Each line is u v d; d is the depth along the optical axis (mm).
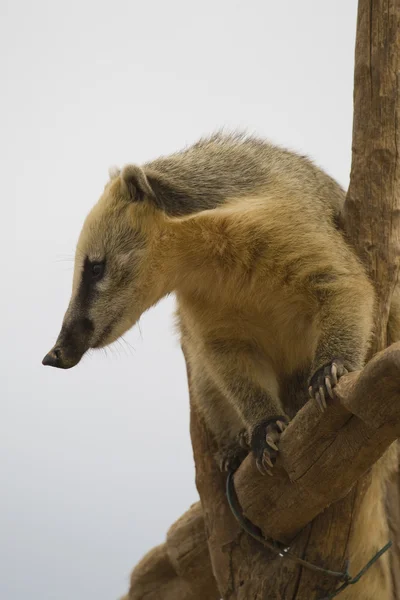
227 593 10422
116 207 10891
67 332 10766
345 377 8227
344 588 9594
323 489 8828
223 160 11094
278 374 11273
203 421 11312
